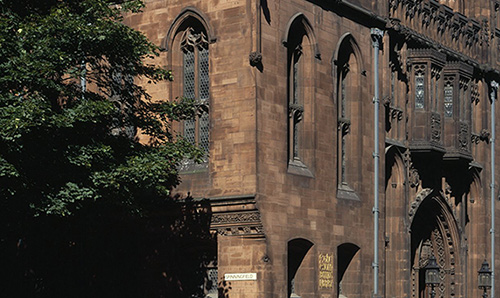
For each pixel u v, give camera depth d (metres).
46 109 31.45
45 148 32.53
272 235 40.56
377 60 48.44
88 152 33.00
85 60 34.72
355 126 47.22
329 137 44.84
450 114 54.97
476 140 60.09
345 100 47.50
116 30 34.09
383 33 49.62
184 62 43.72
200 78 43.09
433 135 52.81
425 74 52.69
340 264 46.56
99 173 32.97
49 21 32.75
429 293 57.31
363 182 47.16
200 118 42.88
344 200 45.50
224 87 41.31
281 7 42.25
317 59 44.28
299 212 42.34
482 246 59.47
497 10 64.69
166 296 42.62
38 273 45.25
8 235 36.38
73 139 33.66
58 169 32.75
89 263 44.84
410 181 52.66
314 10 44.31
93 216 43.78
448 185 56.62
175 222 42.50
